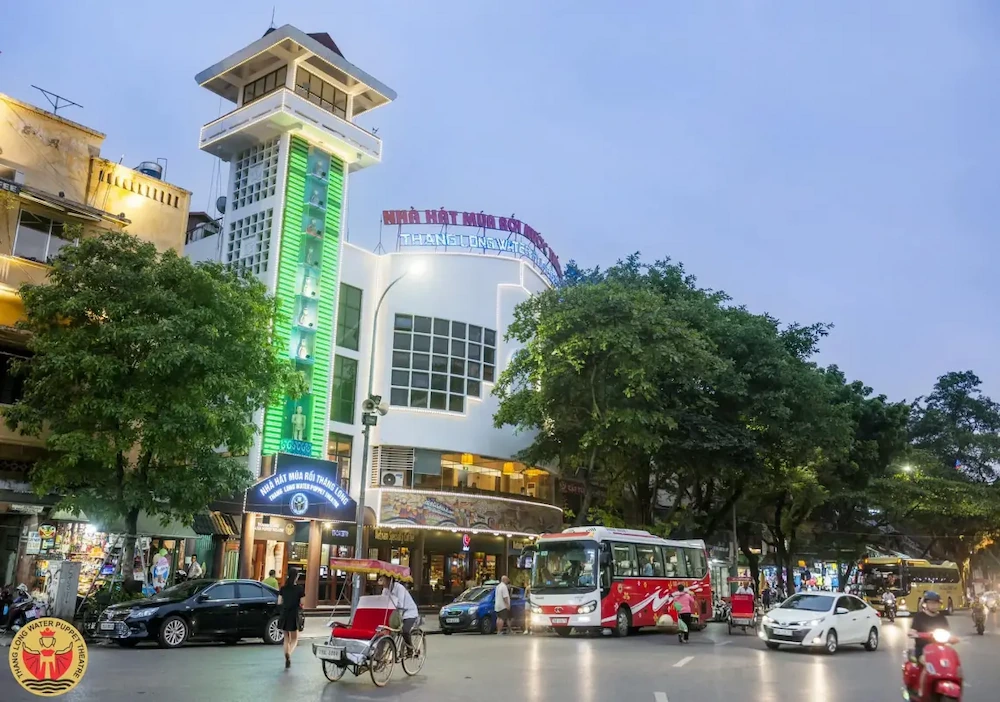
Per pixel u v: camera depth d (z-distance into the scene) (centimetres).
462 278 3975
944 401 7650
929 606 1063
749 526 4831
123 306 1991
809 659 1895
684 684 1386
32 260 2389
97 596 2011
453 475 3862
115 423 2017
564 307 3234
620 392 3188
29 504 2323
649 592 2684
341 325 3603
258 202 3488
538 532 3859
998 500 5262
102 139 2700
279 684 1288
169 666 1458
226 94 3803
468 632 2584
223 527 2880
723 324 3512
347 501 3161
